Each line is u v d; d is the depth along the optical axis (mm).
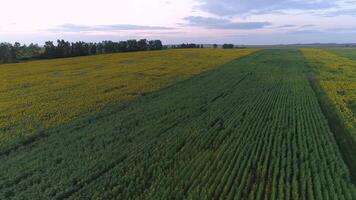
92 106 28953
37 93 35062
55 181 14719
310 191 13562
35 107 28844
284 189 14070
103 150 18281
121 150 18344
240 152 17609
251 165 16438
